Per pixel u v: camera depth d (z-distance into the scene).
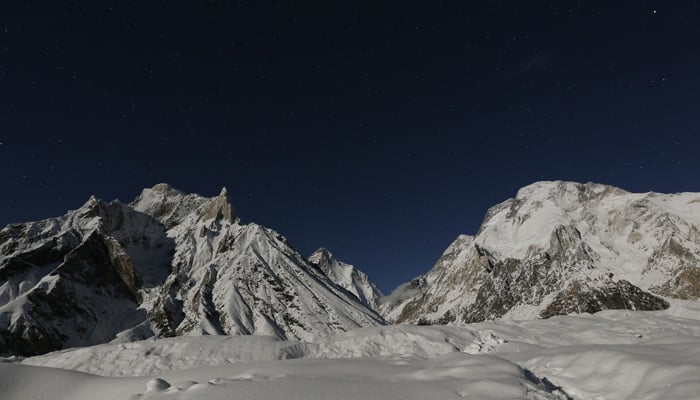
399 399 12.47
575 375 16.59
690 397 11.35
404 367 17.92
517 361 21.12
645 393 13.09
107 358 40.53
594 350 18.06
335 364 19.86
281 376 16.14
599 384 15.27
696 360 14.47
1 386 17.95
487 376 14.83
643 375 14.24
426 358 21.41
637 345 20.31
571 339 39.81
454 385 13.81
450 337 40.47
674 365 13.93
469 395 12.80
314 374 16.89
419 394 12.94
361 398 12.55
